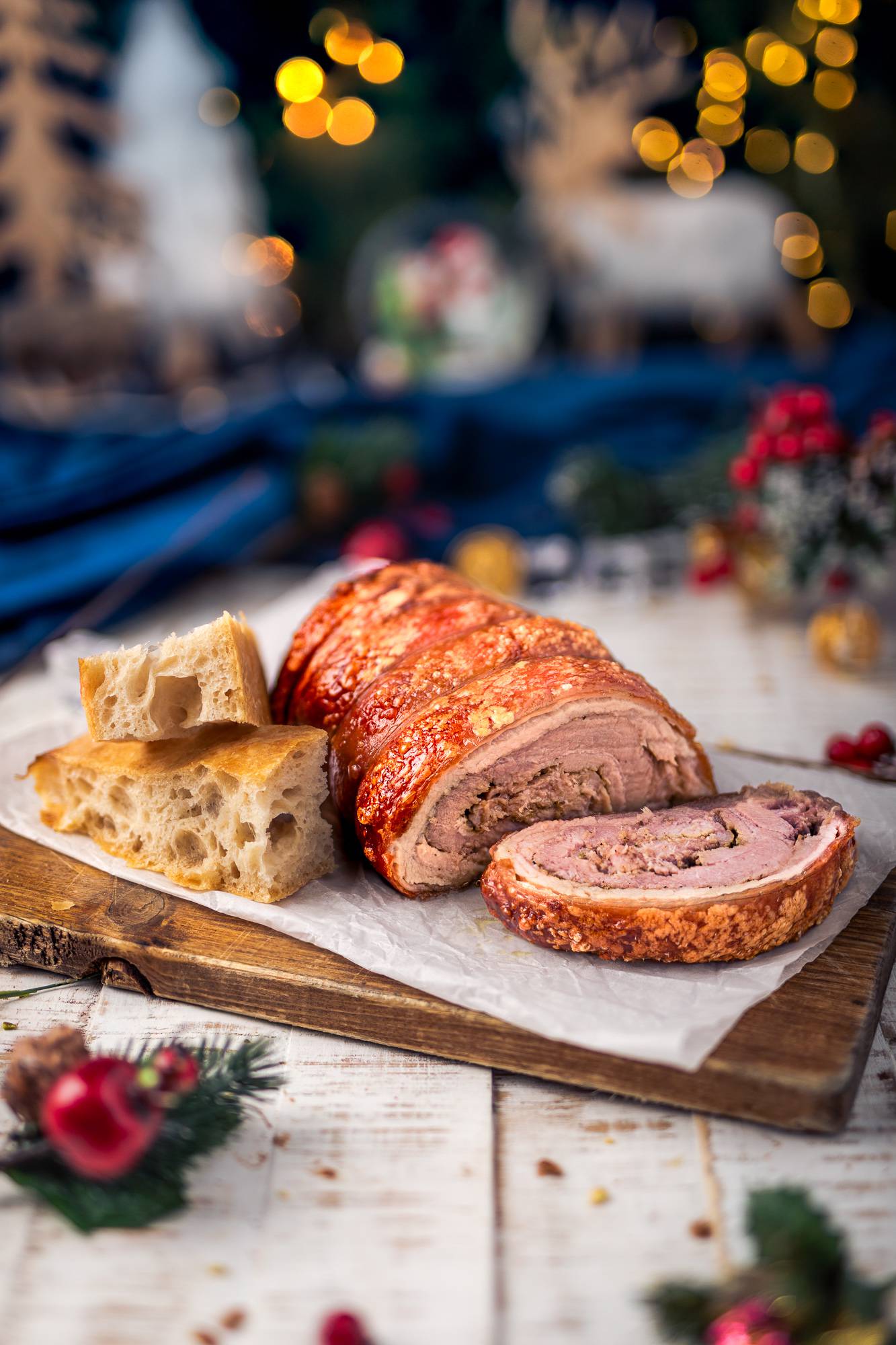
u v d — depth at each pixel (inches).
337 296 209.0
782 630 134.9
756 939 64.9
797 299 187.2
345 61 189.0
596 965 65.3
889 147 179.9
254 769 70.5
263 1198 54.2
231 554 155.0
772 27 179.9
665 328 204.8
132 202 176.4
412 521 171.6
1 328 174.2
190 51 178.1
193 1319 48.4
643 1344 47.1
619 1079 59.4
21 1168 52.3
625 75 187.2
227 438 167.9
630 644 131.5
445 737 71.4
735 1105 57.8
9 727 110.3
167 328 187.3
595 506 155.1
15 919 71.5
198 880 74.6
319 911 71.5
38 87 168.1
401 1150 56.9
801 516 123.3
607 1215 53.2
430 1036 63.1
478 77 197.2
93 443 168.2
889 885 73.9
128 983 70.0
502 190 204.8
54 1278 50.3
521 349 188.1
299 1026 66.3
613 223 180.4
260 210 199.3
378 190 201.5
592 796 76.4
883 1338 44.6
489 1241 51.7
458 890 74.5
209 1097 55.3
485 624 80.9
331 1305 48.9
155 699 73.2
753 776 88.6
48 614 129.8
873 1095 60.7
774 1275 46.4
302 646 86.4
